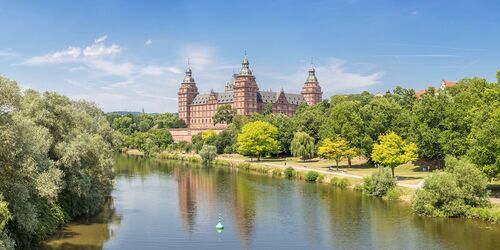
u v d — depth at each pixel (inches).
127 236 2255.2
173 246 2121.1
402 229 2336.4
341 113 4739.2
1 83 1537.9
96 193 2613.2
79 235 2223.2
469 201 2529.5
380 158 3703.3
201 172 5108.3
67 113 2438.5
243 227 2472.9
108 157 2960.1
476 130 2942.9
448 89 5590.6
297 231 2374.5
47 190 1779.0
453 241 2098.9
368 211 2778.1
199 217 2714.1
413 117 4138.8
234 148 6968.5
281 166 5142.7
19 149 1549.0
